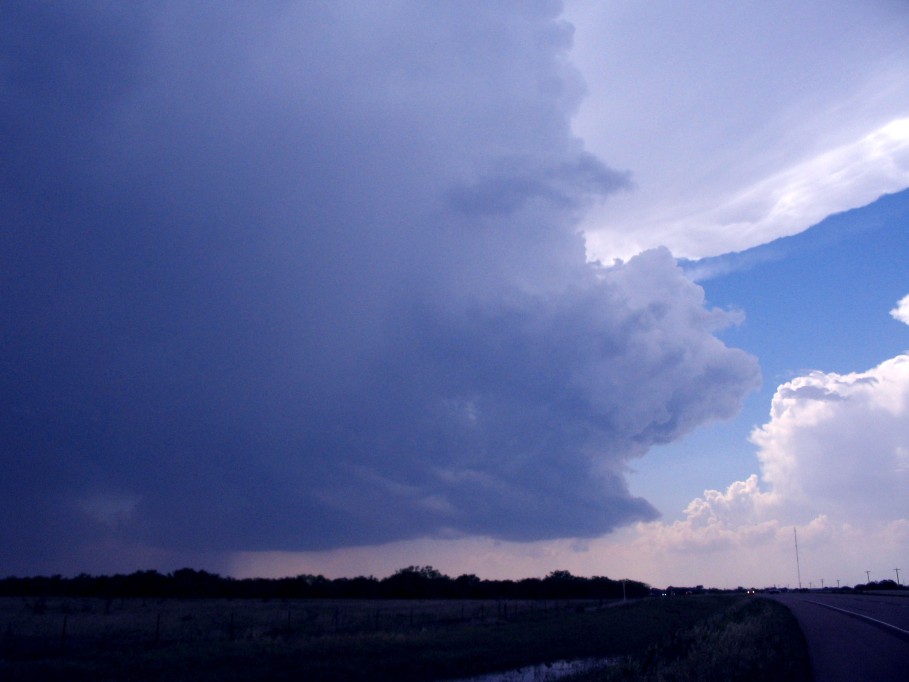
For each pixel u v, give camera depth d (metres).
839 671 18.84
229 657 26.81
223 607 70.69
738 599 100.00
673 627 44.78
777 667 19.50
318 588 123.50
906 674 18.33
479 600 119.88
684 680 17.84
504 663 27.38
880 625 35.88
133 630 37.69
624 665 22.16
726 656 21.69
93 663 24.44
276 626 42.75
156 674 22.72
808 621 39.06
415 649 31.03
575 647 32.56
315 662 26.19
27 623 39.94
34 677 21.61
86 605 65.19
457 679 24.00
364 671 24.78
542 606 87.56
